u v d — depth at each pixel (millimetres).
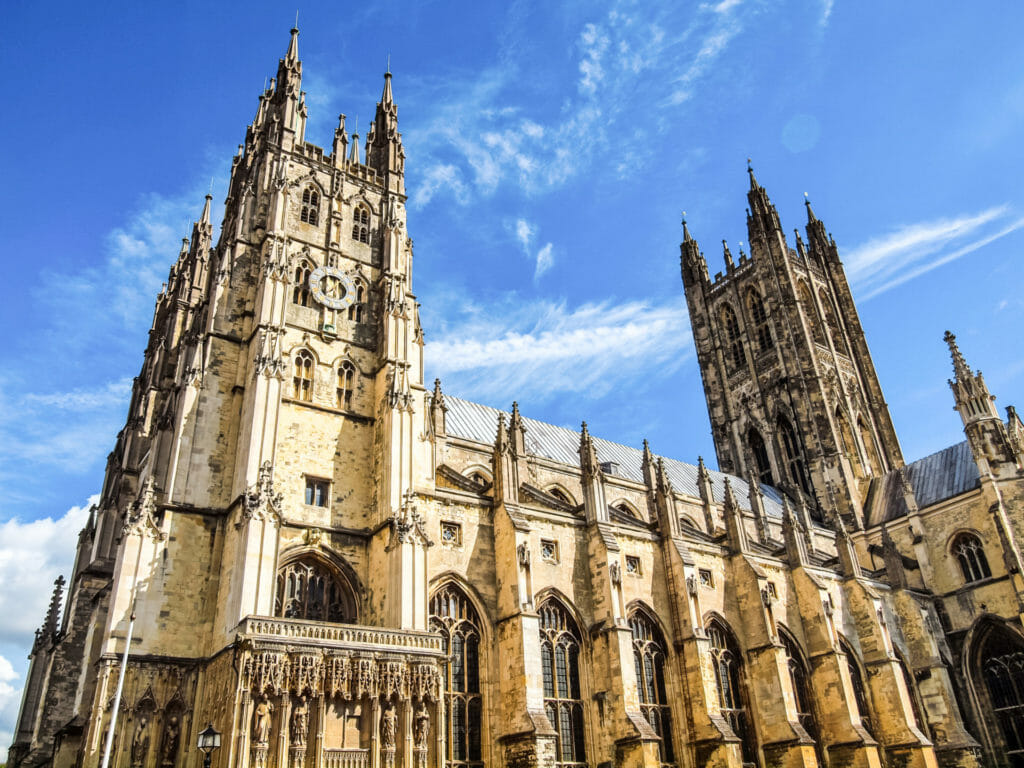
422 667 49500
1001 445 100000
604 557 66062
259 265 68375
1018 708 89812
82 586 69125
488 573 62125
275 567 51219
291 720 44219
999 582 95000
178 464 56625
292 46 81750
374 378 68250
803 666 79062
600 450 107500
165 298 98812
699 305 151000
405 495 58250
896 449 135000
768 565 81375
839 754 74500
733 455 136375
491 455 85000
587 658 63906
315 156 76688
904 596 92750
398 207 79625
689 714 66812
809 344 129250
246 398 59406
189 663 50719
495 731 56906
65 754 56312
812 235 155625
